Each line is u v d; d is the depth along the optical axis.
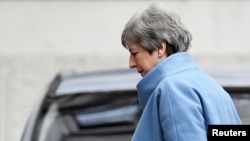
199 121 5.50
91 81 9.22
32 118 8.61
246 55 17.58
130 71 9.44
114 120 8.94
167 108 5.55
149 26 5.77
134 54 5.89
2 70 16.75
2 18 17.23
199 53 17.66
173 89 5.61
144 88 5.84
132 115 9.00
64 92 9.06
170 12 5.86
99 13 17.44
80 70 16.97
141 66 5.88
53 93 9.12
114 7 17.45
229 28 17.84
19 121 15.69
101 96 8.98
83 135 8.86
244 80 8.51
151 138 5.70
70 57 17.11
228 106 5.89
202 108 5.62
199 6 17.83
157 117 5.64
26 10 17.28
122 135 8.91
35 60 16.98
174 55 5.84
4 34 17.17
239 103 8.19
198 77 5.83
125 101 8.99
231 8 17.84
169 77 5.72
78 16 17.39
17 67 16.84
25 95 16.41
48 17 17.33
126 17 17.42
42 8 17.33
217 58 17.52
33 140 8.09
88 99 9.01
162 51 5.84
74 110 8.94
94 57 17.17
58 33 17.28
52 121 8.73
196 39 17.75
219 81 8.50
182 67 5.83
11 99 16.25
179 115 5.50
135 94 8.95
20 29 17.22
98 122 8.97
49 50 17.17
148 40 5.78
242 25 17.89
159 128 5.62
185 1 17.81
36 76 16.77
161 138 5.62
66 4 17.39
